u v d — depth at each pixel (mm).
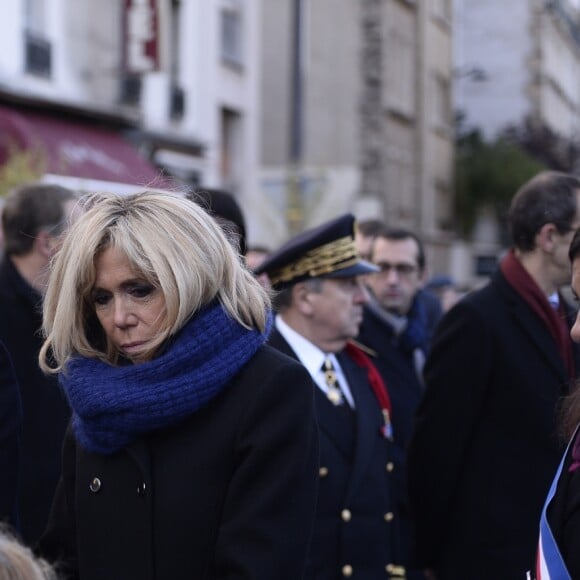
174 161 19984
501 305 4312
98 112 17016
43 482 4371
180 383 2695
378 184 26969
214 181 21969
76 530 2980
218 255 2797
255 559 2625
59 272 2898
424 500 4371
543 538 2797
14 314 4445
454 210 36469
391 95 28469
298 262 4250
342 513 4016
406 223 30406
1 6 15430
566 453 2918
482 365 4250
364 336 5785
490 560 4207
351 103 26750
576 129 59750
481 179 36375
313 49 26547
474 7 48688
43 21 16672
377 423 4273
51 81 16688
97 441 2814
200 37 21469
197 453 2762
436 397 4324
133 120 17938
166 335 2760
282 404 2787
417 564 4516
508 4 48375
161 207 2807
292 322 4273
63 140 15938
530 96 48125
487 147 37312
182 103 20547
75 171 15203
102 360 2910
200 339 2729
